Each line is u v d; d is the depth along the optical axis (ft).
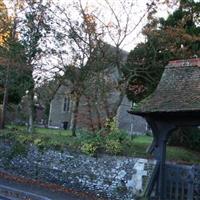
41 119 127.85
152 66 79.15
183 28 79.71
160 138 56.90
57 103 151.53
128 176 58.39
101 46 75.61
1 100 106.73
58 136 74.18
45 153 68.85
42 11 79.00
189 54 79.15
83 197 58.03
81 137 65.82
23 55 81.87
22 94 92.22
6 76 85.25
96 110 74.13
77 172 63.82
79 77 75.77
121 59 77.56
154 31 77.51
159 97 59.41
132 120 119.03
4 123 87.45
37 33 80.48
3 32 83.66
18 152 73.05
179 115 55.06
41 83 80.89
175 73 62.95
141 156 58.03
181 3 82.02
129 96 83.97
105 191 59.93
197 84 58.65
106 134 64.13
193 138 82.79
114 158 60.29
